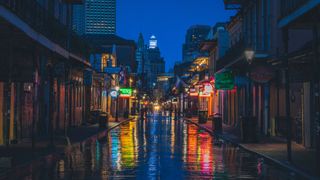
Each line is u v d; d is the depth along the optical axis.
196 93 69.88
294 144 24.19
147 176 14.20
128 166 16.48
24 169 15.55
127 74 88.75
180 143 26.84
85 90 48.31
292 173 14.88
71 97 39.12
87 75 45.53
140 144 25.97
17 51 21.00
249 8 36.81
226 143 26.80
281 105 27.92
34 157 17.81
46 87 30.75
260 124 31.88
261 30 32.59
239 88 41.62
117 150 22.31
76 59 32.91
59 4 34.06
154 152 21.48
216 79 37.06
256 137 25.28
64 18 35.78
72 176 14.13
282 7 17.33
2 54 19.41
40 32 19.42
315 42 14.64
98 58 67.88
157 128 44.81
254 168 16.08
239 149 23.05
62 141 24.94
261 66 25.12
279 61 21.81
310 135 21.59
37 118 28.66
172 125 51.72
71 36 31.38
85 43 37.91
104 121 39.84
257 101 33.09
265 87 30.28
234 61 33.25
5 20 14.77
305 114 22.08
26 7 20.44
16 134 24.22
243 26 39.06
